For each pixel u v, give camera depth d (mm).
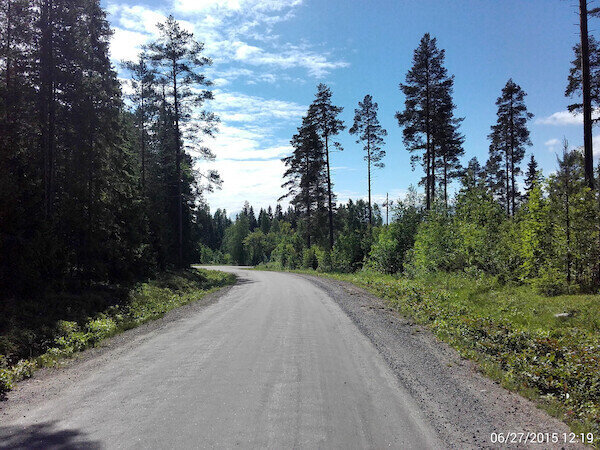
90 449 3557
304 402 4660
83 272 15625
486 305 11641
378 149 39906
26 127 15375
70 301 12430
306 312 11688
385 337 8414
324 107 38438
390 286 17297
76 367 6766
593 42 16891
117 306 13500
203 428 3959
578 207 11867
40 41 15508
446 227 19062
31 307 10977
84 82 17609
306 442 3639
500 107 34562
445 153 32781
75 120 16922
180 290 20812
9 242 12070
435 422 4156
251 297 16266
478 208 17438
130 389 5266
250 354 6930
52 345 8703
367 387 5219
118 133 21656
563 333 7891
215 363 6402
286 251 55062
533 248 13023
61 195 16859
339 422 4094
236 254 83562
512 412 4516
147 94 31281
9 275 11797
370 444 3613
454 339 8055
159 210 29938
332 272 34844
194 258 40031
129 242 20375
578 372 5457
